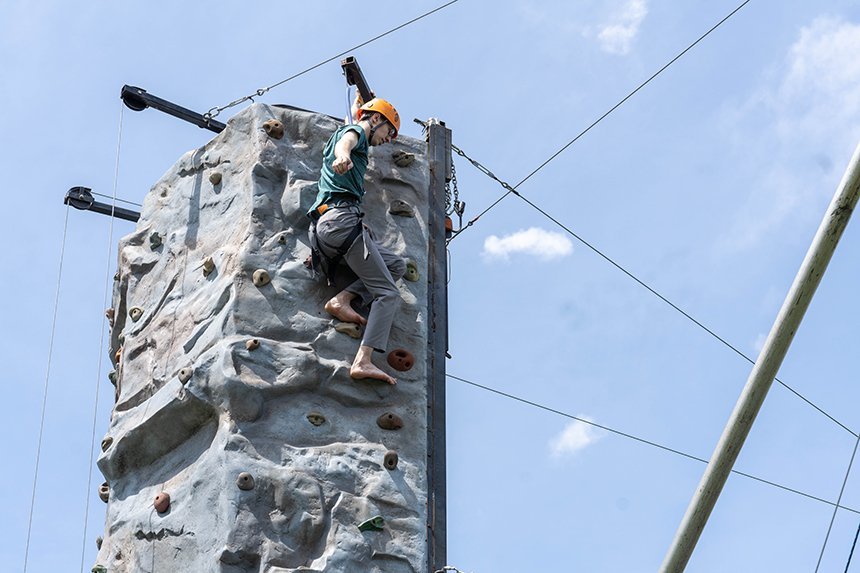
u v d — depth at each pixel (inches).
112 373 554.6
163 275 535.8
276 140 529.0
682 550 372.8
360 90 557.3
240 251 503.8
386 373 492.1
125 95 587.2
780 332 365.1
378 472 472.7
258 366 480.7
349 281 504.1
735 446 368.8
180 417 490.0
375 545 459.2
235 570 449.4
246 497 458.6
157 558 471.5
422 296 516.4
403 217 531.5
